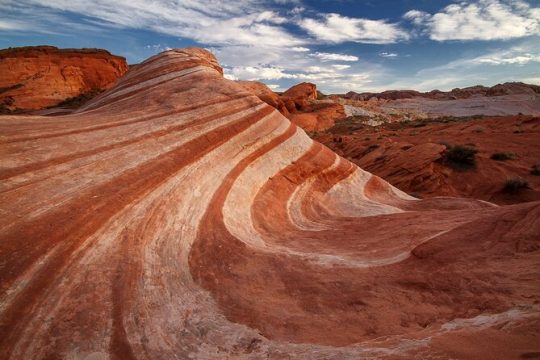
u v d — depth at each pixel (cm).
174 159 1063
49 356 441
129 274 635
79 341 471
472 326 401
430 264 651
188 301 619
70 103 5491
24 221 650
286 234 1041
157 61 1923
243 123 1411
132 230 753
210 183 1054
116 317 529
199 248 802
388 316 522
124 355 461
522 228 648
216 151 1202
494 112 8438
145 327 522
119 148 1013
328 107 7706
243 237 909
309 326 534
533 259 550
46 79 5681
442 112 8762
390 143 3559
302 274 720
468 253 640
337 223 1192
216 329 542
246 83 7300
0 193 688
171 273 691
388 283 628
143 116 1276
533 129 3491
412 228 941
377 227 1052
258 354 468
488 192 2255
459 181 2405
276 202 1218
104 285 589
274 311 591
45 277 561
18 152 826
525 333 327
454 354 312
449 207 1492
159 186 925
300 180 1408
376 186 1747
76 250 639
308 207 1311
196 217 899
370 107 9050
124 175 909
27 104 5372
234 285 685
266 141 1416
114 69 6512
